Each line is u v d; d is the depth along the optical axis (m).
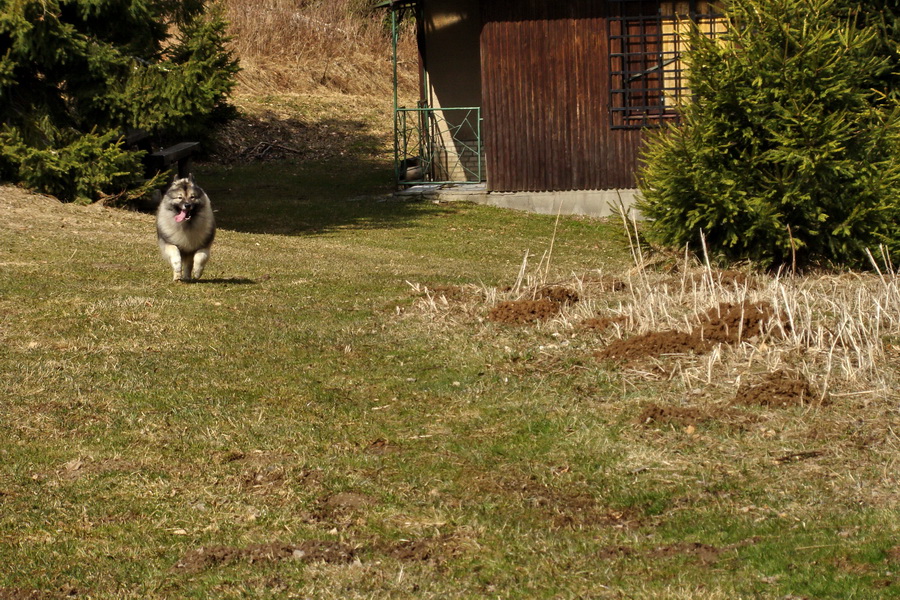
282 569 4.98
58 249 14.22
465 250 18.61
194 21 21.22
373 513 5.68
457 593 4.71
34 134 19.31
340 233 20.39
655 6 22.81
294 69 41.25
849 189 14.14
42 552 5.14
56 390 7.73
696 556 5.05
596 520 5.59
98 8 19.42
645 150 23.25
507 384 8.12
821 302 10.66
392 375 8.39
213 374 8.30
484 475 6.23
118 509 5.70
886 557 4.84
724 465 6.27
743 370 8.14
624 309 10.44
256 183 28.31
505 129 23.58
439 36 26.44
